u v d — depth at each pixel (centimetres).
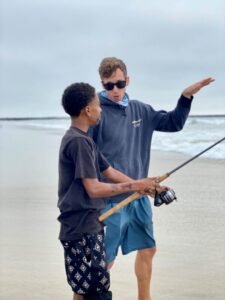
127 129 421
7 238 632
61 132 2975
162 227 668
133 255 547
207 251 567
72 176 350
